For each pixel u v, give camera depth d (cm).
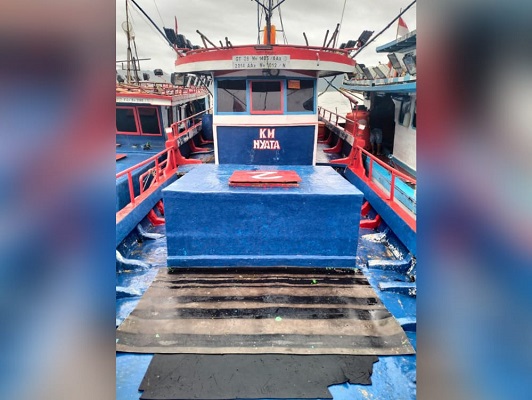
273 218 505
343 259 516
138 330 380
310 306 425
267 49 655
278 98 729
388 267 523
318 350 355
